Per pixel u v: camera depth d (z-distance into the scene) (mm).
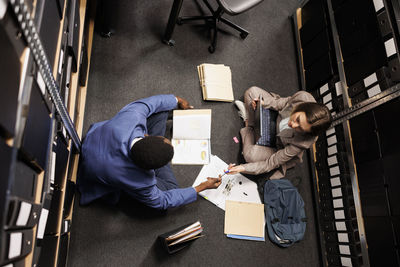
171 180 1590
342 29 1712
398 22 1361
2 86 506
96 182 1427
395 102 1352
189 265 1589
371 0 1494
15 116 584
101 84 1769
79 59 1359
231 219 1690
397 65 1364
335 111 1785
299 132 1521
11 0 544
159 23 1989
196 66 1966
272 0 2346
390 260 1355
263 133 1771
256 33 2199
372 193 1461
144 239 1569
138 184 1207
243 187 1778
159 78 1868
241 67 2072
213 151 1823
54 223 1045
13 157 583
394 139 1347
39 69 746
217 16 1957
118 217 1565
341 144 1673
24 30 629
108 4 1934
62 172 1106
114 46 1859
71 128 1229
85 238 1500
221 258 1645
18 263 706
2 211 542
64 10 1063
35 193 787
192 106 1855
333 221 1712
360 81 1584
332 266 1708
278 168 1852
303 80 2109
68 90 1206
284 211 1737
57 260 1100
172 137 1756
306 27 2064
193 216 1667
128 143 1149
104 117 1722
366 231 1493
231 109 1937
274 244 1743
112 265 1495
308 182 1948
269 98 1863
